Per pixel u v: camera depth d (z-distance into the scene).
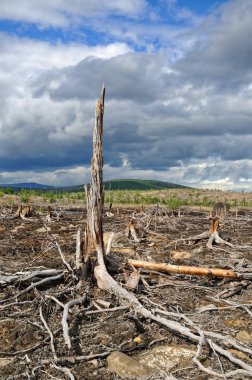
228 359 5.29
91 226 7.83
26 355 5.32
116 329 6.14
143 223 19.19
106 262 7.99
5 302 6.94
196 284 8.41
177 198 44.22
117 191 48.50
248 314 6.91
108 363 5.20
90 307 6.74
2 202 33.88
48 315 6.55
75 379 4.82
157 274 8.59
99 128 7.83
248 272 8.94
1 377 4.90
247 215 26.34
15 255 10.95
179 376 4.93
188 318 6.32
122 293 6.82
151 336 5.98
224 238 13.80
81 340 5.84
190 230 18.22
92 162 7.77
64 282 7.66
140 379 4.86
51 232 16.23
